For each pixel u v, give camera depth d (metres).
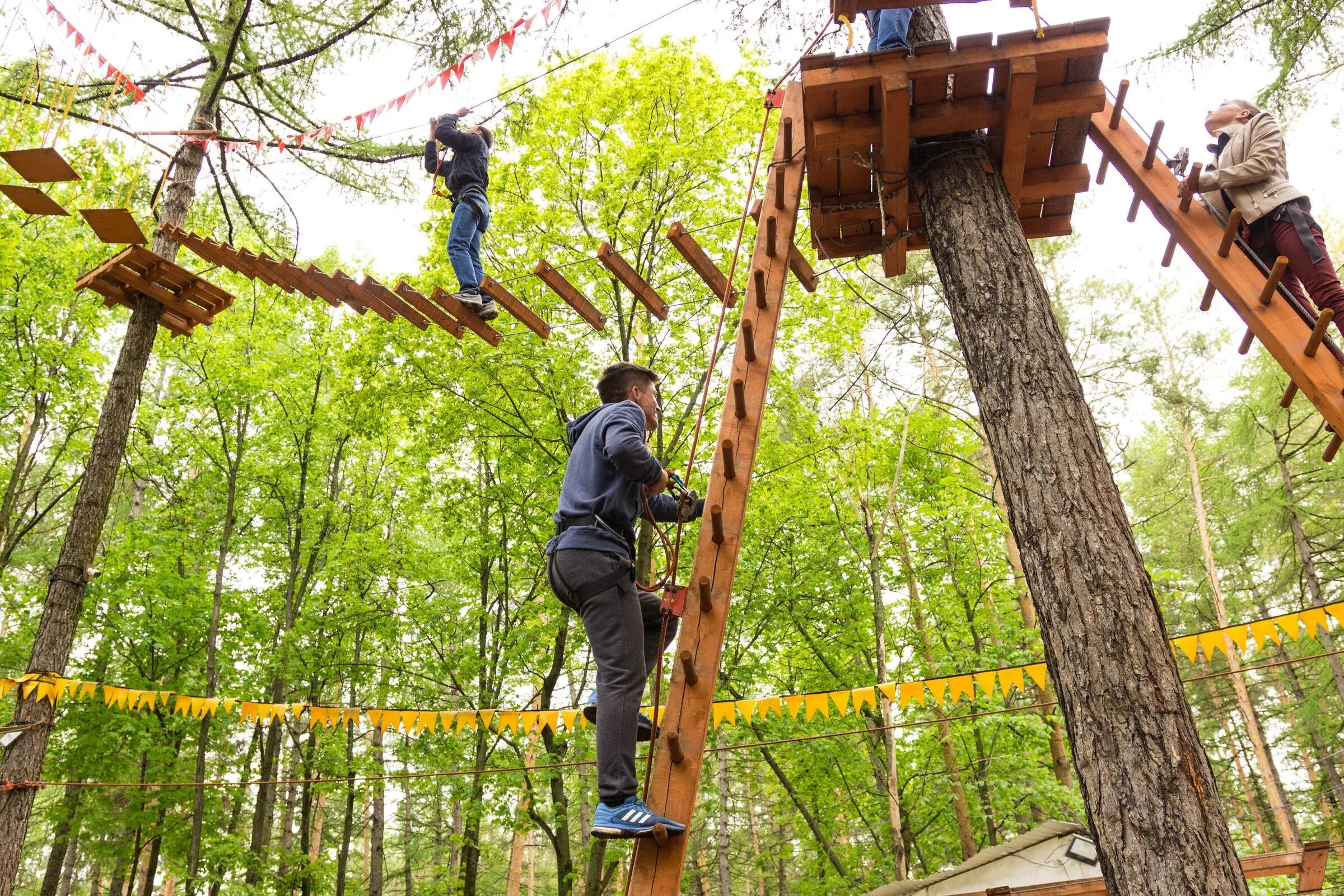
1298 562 17.28
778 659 15.42
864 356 14.63
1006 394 3.41
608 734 2.39
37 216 12.84
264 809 13.21
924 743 14.12
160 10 8.28
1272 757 21.89
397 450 16.36
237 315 14.08
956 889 9.72
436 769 13.02
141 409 14.91
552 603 12.92
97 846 12.84
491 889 25.11
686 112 11.98
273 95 8.65
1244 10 7.03
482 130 6.12
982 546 14.13
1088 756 2.82
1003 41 3.41
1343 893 14.56
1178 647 6.17
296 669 13.18
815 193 4.31
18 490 13.57
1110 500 3.16
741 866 24.56
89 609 12.74
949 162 3.91
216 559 15.30
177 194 8.02
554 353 11.71
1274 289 3.40
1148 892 2.55
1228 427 16.56
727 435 3.01
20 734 6.52
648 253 12.09
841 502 13.67
